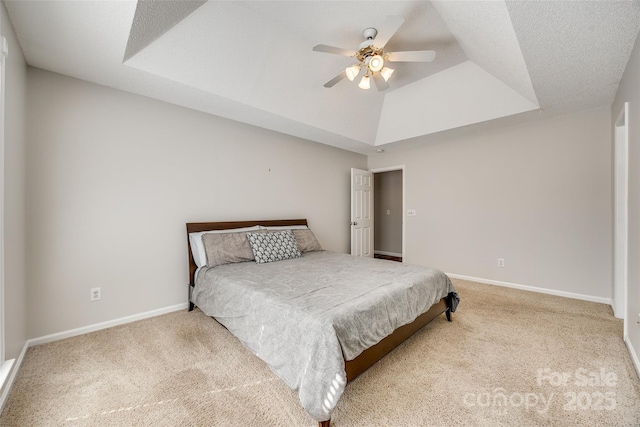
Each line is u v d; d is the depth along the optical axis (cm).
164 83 233
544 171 335
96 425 136
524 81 250
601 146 298
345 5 213
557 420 137
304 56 268
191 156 301
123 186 254
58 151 220
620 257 255
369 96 357
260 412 144
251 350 188
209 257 275
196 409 146
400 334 198
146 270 268
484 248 386
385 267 268
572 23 164
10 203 169
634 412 141
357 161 524
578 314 268
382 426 134
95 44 182
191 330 240
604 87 248
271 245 310
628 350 200
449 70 312
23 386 163
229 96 261
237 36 224
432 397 155
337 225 487
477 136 390
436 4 208
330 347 138
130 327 246
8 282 166
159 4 165
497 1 159
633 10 152
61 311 222
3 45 144
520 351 201
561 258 325
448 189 422
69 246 226
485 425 134
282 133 396
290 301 176
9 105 164
